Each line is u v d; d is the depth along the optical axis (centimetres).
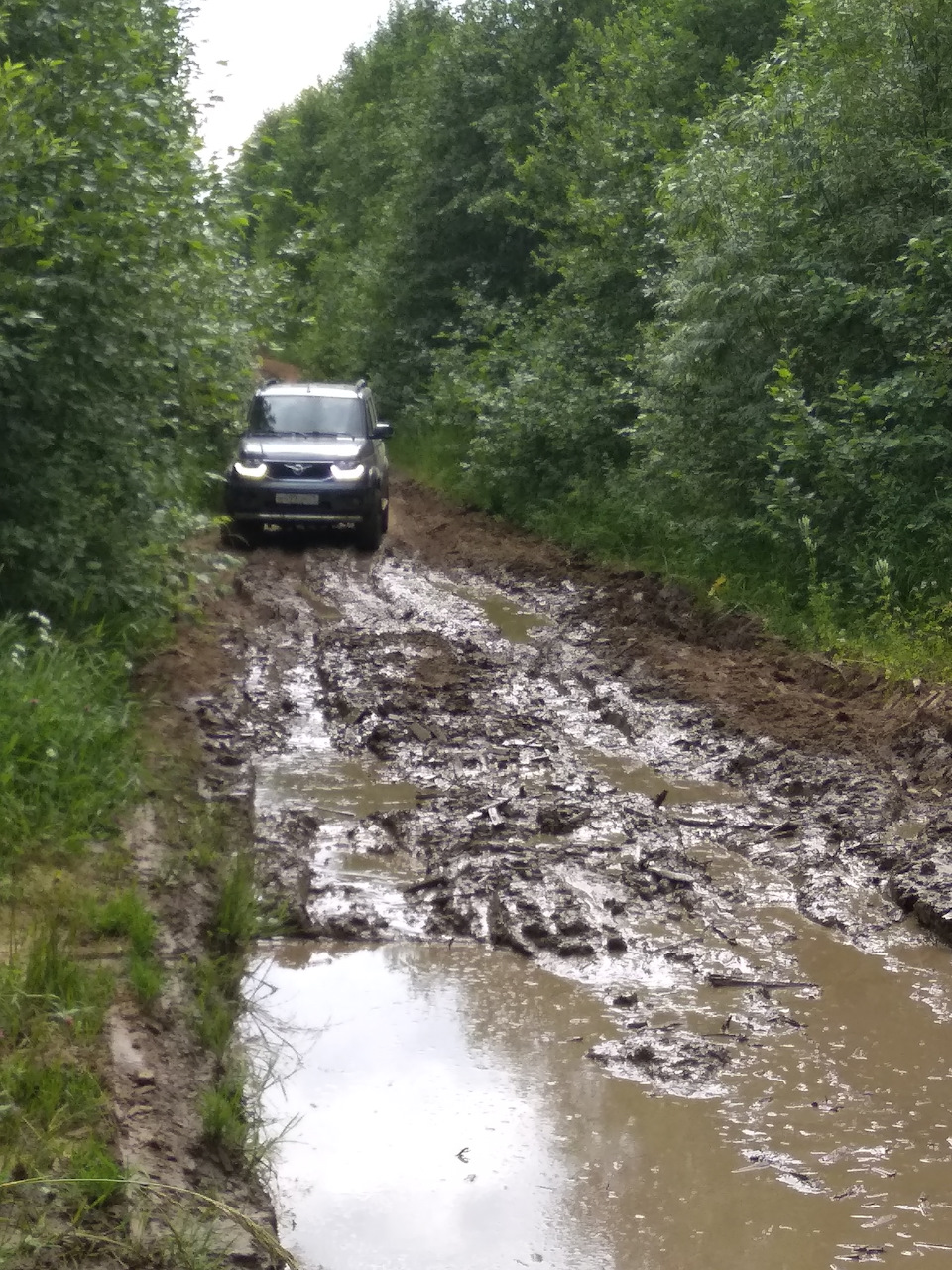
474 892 805
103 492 1145
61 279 1068
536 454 2186
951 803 943
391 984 700
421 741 1109
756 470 1587
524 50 3103
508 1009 672
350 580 1739
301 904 784
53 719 858
